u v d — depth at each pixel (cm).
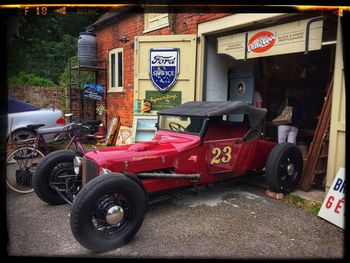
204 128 429
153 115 705
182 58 684
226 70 730
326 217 397
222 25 612
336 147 436
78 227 302
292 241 346
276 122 645
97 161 371
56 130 618
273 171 466
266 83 769
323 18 453
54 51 1883
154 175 388
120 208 321
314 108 754
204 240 348
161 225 385
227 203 461
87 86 1062
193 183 424
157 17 813
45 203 471
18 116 766
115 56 1027
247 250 326
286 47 509
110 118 1075
